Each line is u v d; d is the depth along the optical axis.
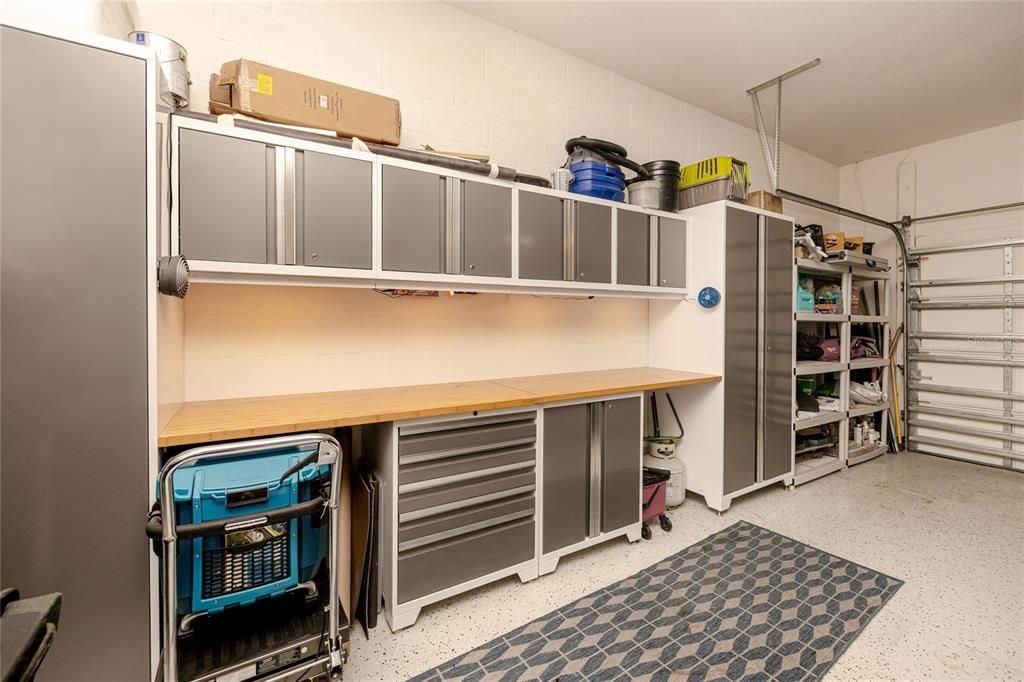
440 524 1.90
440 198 2.08
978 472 3.88
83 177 1.24
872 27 2.73
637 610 1.96
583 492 2.35
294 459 1.47
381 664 1.65
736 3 2.52
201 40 1.90
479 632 1.82
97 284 1.26
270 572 1.46
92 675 1.29
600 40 2.86
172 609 1.17
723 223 2.93
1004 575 2.23
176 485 1.29
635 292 2.82
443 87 2.50
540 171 2.88
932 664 1.65
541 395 2.16
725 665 1.64
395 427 1.79
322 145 1.79
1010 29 2.72
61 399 1.23
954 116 3.88
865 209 4.93
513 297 2.81
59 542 1.24
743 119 3.96
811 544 2.55
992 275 4.06
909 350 4.56
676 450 3.22
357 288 2.13
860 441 4.36
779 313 3.32
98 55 1.25
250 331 2.04
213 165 1.61
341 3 2.20
